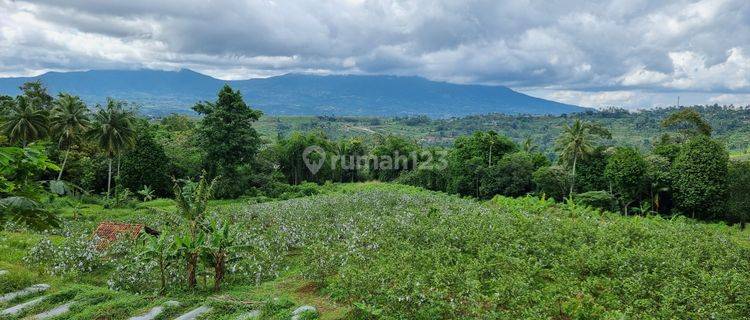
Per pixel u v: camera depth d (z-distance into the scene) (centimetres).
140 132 5422
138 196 5322
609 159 5047
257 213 3431
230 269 1766
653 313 1295
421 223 2416
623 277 1623
